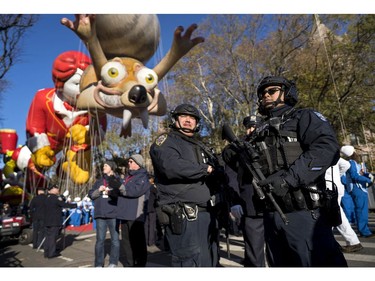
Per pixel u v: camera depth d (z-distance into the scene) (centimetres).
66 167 1355
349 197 575
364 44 1448
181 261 244
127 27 909
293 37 1555
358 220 559
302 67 1561
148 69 956
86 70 999
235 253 478
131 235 421
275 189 180
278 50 1595
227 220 287
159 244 653
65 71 1210
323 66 1513
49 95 1338
